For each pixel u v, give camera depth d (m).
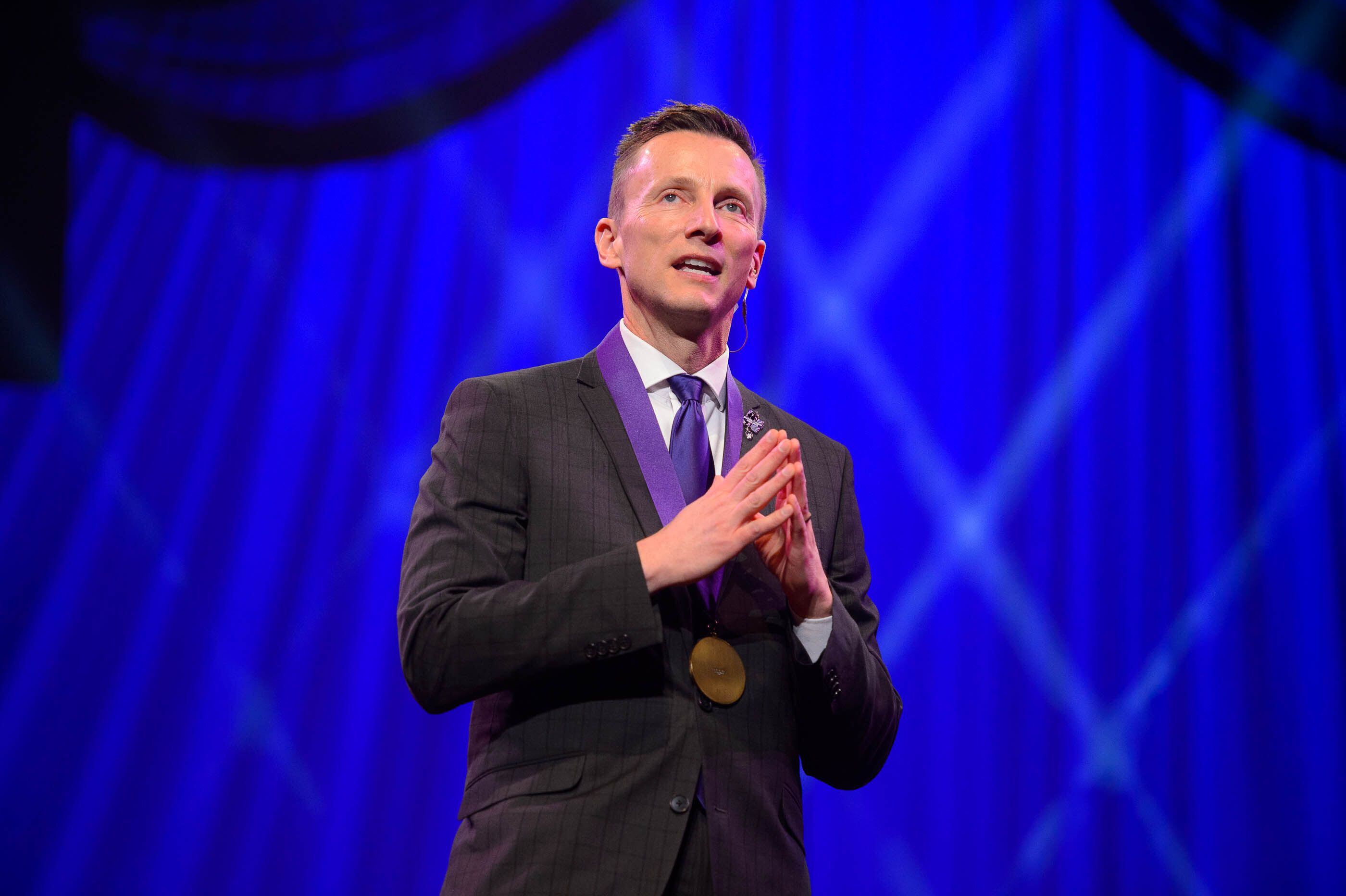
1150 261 6.15
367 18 5.98
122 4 5.65
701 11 6.12
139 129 5.74
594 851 1.42
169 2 5.73
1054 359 6.00
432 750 5.54
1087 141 6.23
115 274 5.91
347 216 6.05
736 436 1.88
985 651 5.71
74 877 5.38
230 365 5.91
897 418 5.87
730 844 1.47
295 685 5.62
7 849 5.38
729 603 1.68
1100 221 6.16
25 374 5.44
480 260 5.96
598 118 6.05
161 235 5.96
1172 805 5.63
